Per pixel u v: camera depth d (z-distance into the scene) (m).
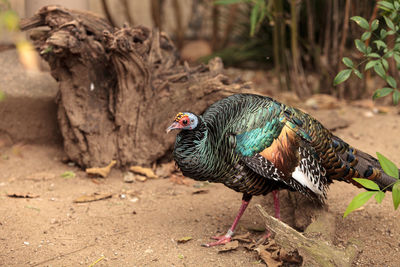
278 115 3.51
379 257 3.46
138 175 4.91
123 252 3.54
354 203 2.77
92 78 5.05
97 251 3.55
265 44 7.84
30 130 5.55
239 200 4.41
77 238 3.73
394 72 5.75
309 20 6.60
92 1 8.77
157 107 5.02
